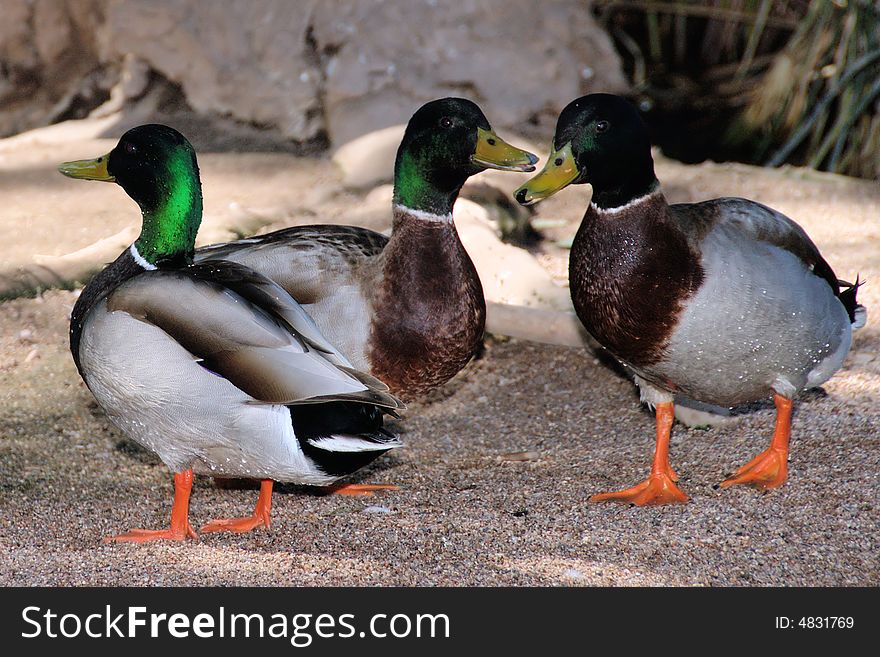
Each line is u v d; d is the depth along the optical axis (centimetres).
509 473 882
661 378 796
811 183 1473
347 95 1520
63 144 1548
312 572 710
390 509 816
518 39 1595
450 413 1006
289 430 711
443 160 798
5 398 991
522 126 1545
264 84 1550
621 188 751
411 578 699
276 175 1421
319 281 814
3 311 1122
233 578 700
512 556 727
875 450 845
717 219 769
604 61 1656
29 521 799
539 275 1166
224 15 1581
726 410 948
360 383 687
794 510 775
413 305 805
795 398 952
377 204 1316
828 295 793
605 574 702
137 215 1329
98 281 780
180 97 1611
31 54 1656
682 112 1766
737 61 1845
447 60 1552
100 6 1630
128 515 818
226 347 701
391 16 1560
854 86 1603
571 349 1098
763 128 1678
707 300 746
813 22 1658
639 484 826
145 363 711
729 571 704
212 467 757
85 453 920
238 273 739
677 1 1820
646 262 750
